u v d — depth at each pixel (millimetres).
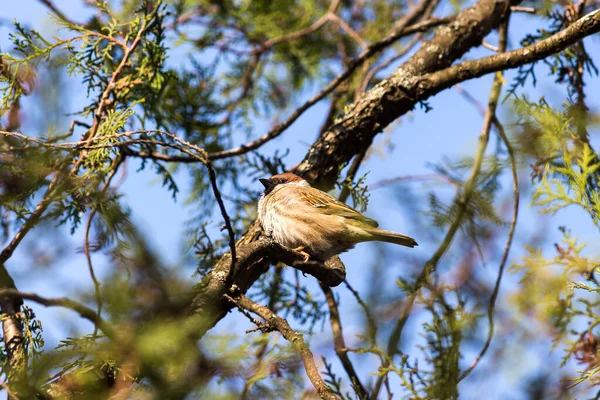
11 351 8312
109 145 7758
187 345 5125
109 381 6195
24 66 10117
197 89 14180
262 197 11320
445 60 12203
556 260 7848
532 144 9984
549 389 7879
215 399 5336
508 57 10719
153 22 11031
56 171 8875
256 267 9844
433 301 9031
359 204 10914
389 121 11891
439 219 10539
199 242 10859
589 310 7664
